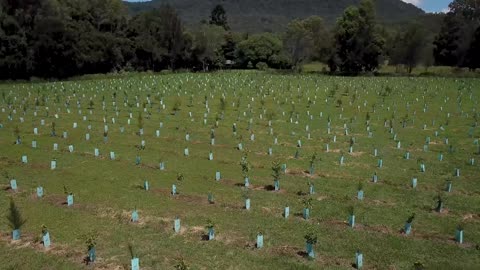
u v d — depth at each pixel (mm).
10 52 93938
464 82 87750
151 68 133375
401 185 27578
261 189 26703
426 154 34688
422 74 111375
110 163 31703
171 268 17500
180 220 21969
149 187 26766
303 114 52000
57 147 35594
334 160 32906
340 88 77250
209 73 116312
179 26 136125
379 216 22609
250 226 21281
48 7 98938
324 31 141375
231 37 151250
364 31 120000
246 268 17469
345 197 25234
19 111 52750
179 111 53188
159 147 36625
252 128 44188
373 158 33469
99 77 104000
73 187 26594
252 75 105062
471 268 17438
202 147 36812
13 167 30562
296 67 137375
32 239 20078
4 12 93938
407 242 19719
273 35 153500
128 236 20266
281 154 34656
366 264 17797
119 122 46688
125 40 124188
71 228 21094
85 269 17547
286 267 17500
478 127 44844
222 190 26328
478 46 109500
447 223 21875
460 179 28531
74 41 104125
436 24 143500
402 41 120188
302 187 26938
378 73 118562
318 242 19656
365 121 48094
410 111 54438
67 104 57531
